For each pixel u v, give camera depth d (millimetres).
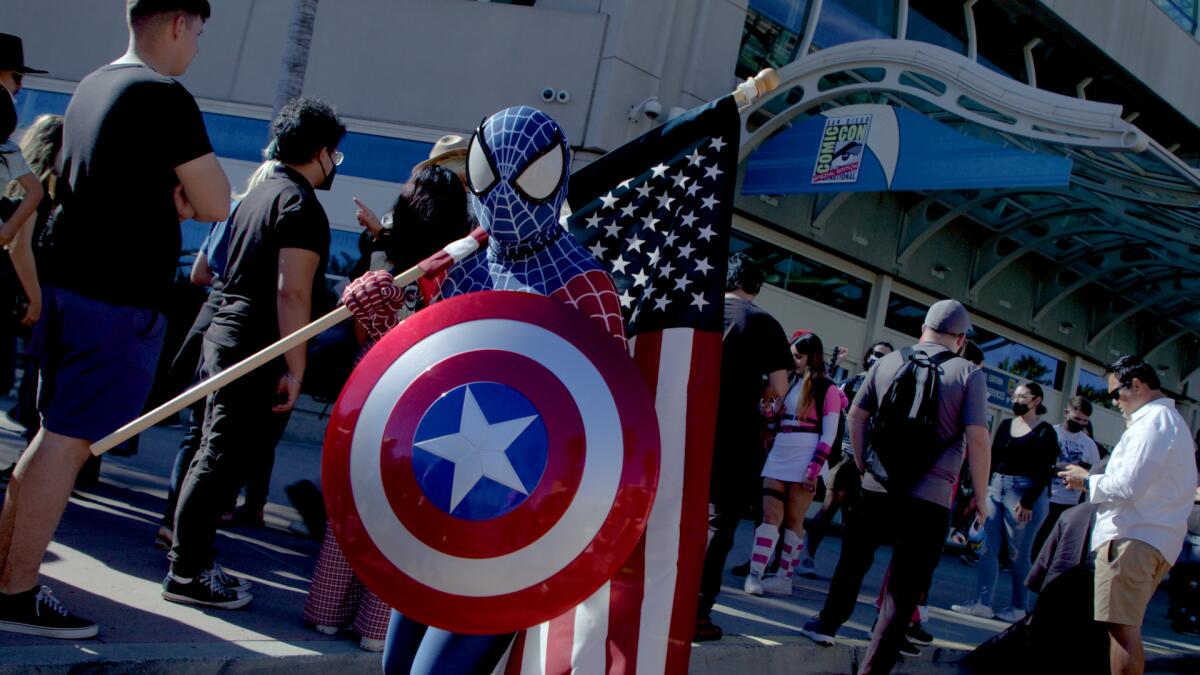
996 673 5383
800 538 6418
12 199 3791
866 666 4344
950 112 10789
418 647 2389
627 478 1947
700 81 12047
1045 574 5312
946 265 16156
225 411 3559
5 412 7426
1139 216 13242
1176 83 17984
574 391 1968
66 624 2918
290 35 9500
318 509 5102
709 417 2453
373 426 1979
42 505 2859
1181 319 19297
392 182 11938
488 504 1905
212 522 3555
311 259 3650
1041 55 16391
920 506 4340
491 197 2281
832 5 13844
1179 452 4586
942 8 15016
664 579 2293
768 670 4562
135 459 6625
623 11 11469
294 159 3873
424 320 2055
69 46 13227
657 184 2686
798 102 11969
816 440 6242
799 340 6348
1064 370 19234
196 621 3355
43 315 2955
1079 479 5086
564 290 2266
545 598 1918
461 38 11945
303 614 3721
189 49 3211
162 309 3113
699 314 2514
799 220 13875
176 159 3008
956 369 4465
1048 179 9953
